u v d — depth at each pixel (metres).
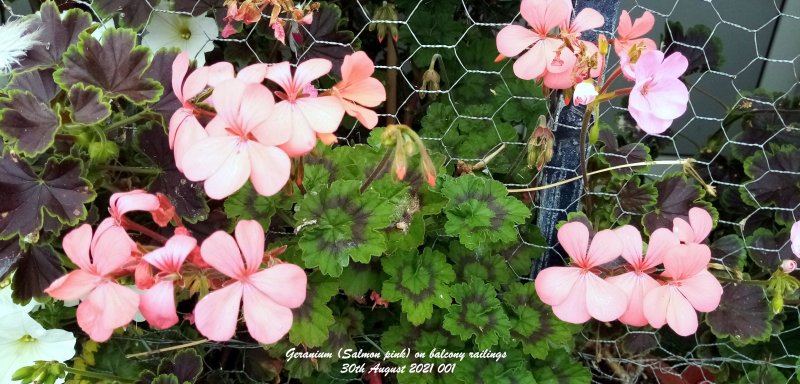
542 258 0.40
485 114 0.45
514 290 0.36
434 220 0.36
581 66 0.28
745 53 0.54
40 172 0.29
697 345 0.40
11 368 0.33
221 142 0.23
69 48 0.30
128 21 0.36
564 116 0.36
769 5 0.52
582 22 0.30
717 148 0.47
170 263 0.23
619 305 0.27
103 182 0.31
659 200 0.38
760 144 0.44
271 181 0.23
